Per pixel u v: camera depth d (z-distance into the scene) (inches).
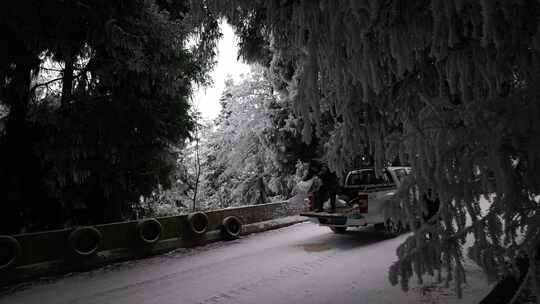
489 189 77.9
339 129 153.8
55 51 301.0
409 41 106.0
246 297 170.2
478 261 82.2
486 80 94.3
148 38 314.7
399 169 312.7
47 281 215.8
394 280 90.0
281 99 588.1
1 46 277.1
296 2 119.2
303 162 601.3
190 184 655.1
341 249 257.9
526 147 72.5
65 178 309.3
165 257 270.7
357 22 99.5
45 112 293.7
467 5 86.6
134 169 360.2
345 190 335.9
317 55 116.0
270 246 287.1
